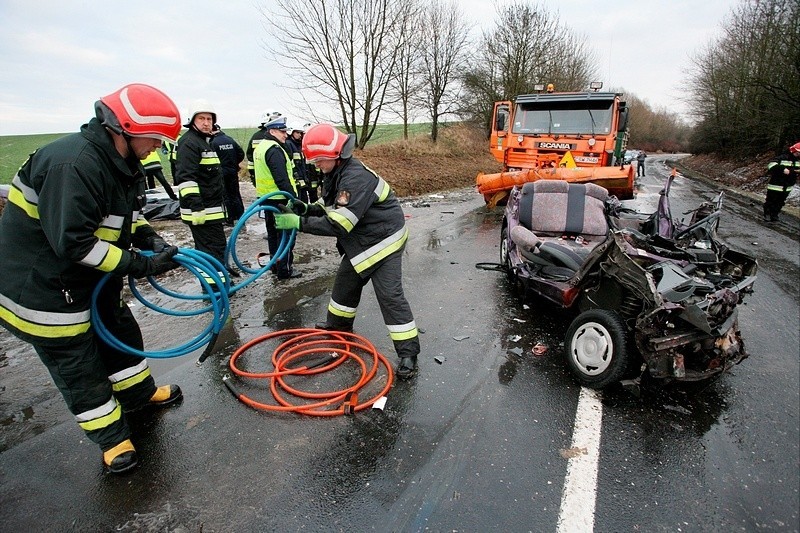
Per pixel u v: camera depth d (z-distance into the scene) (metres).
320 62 16.28
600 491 2.53
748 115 22.91
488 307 5.10
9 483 2.54
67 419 3.09
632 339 3.32
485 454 2.80
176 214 9.00
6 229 2.32
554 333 4.49
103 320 2.83
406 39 17.97
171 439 2.90
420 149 20.00
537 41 24.56
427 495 2.48
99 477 2.59
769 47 19.91
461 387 3.52
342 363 3.85
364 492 2.50
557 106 9.88
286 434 2.95
